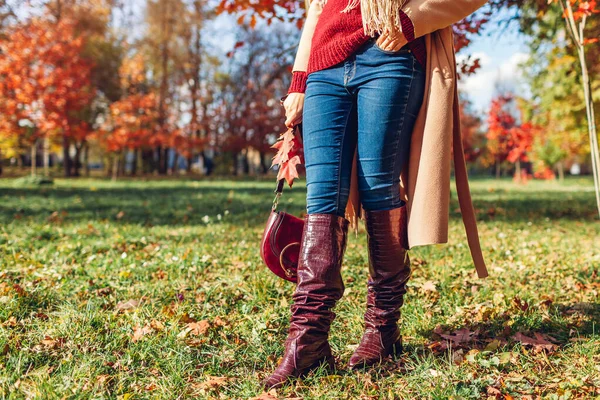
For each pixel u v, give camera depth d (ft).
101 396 6.20
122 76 110.11
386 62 6.32
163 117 112.88
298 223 7.43
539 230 22.39
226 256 15.46
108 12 110.83
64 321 8.66
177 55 120.26
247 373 7.08
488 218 27.22
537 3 23.90
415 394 6.40
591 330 8.43
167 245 17.65
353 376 6.83
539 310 9.51
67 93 81.71
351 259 14.73
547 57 53.01
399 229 6.89
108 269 13.61
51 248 16.70
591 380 6.55
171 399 6.30
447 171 6.52
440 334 8.33
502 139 91.86
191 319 9.24
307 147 6.73
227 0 19.17
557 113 58.49
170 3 118.42
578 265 13.70
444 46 6.70
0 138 87.30
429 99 6.57
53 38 79.97
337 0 6.72
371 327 7.30
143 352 7.54
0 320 8.68
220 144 120.98
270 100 119.75
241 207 33.27
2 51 78.02
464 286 11.60
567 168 143.23
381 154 6.52
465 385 6.50
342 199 6.68
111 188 62.54
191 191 55.67
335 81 6.54
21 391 6.27
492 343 7.69
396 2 6.00
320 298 6.57
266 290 10.84
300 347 6.59
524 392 6.35
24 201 38.93
